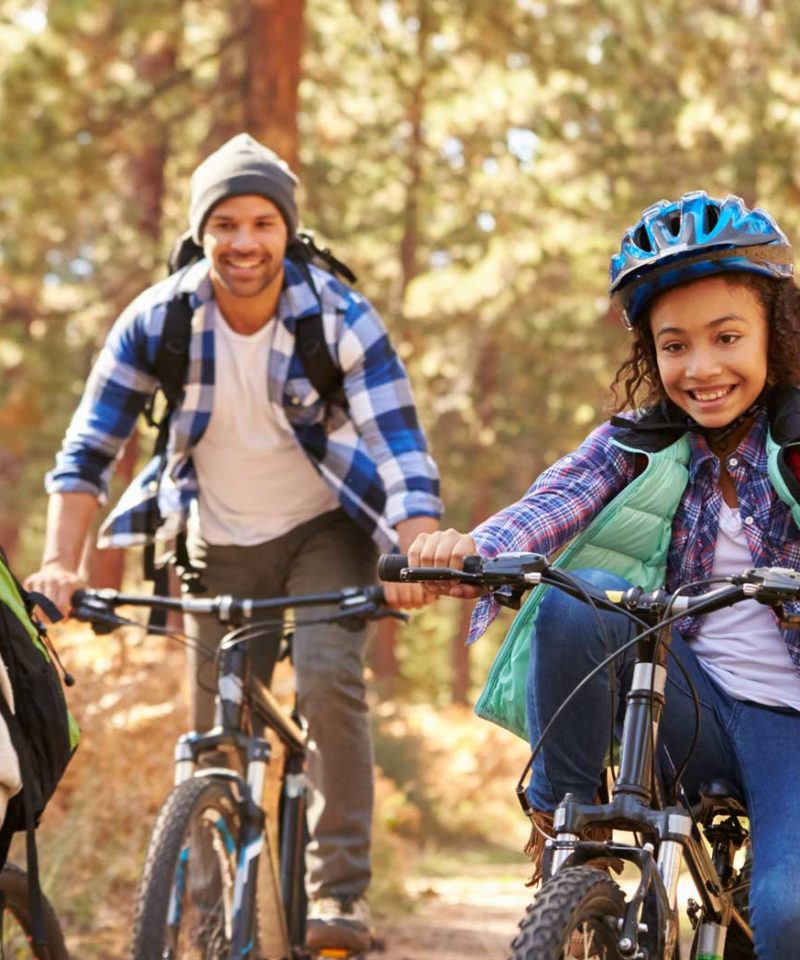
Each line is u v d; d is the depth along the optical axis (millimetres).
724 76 20125
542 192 24234
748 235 3480
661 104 21812
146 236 20938
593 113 22922
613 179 23312
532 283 25047
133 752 8000
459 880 12391
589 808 3197
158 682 8789
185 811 4355
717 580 3184
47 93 16562
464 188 25828
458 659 33625
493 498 32875
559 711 3240
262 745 4754
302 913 5340
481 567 3328
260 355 5359
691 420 3684
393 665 29156
